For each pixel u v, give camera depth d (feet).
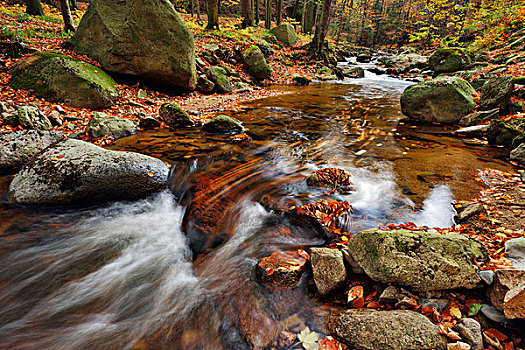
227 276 8.80
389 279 7.49
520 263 7.49
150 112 24.64
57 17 48.60
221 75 38.06
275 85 46.83
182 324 7.33
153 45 27.86
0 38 27.58
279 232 10.64
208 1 56.29
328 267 8.11
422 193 12.61
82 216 11.71
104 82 24.81
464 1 96.12
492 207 11.10
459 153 17.22
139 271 9.19
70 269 9.12
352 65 77.97
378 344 6.14
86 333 7.12
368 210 11.39
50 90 21.94
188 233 10.98
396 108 30.50
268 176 14.64
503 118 20.35
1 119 17.24
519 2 54.95
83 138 17.98
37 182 12.07
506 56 40.34
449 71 45.21
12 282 8.51
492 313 6.48
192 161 16.14
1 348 6.63
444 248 7.61
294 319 7.23
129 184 13.00
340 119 25.88
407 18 142.20
